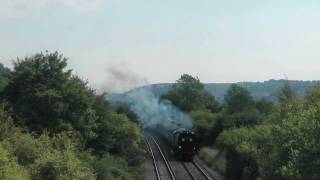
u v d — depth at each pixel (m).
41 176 26.83
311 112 24.86
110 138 43.03
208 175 49.34
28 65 36.62
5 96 36.16
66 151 28.88
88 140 39.78
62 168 27.20
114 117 47.34
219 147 60.78
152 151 69.81
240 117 67.19
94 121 39.12
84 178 28.67
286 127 26.56
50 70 36.94
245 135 44.88
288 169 23.44
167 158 64.25
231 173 45.78
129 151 48.97
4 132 29.98
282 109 35.00
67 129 36.00
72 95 37.16
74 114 37.19
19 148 28.86
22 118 34.66
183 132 62.84
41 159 27.67
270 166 29.38
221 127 70.25
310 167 22.75
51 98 35.62
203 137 73.12
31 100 35.69
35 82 36.34
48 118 35.81
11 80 36.25
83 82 39.34
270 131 31.81
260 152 33.94
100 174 33.91
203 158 63.56
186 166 56.94
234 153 44.53
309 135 23.42
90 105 38.59
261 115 67.12
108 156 40.44
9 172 24.12
